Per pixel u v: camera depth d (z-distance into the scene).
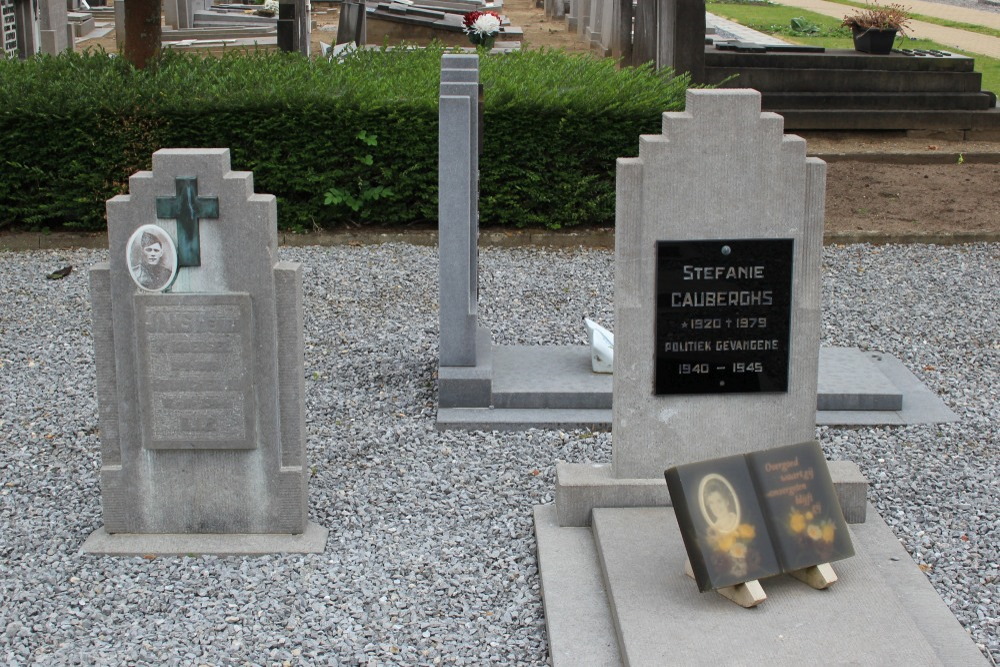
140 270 5.22
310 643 4.78
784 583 4.90
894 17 15.82
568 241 11.55
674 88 11.96
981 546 5.53
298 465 5.54
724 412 5.49
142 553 5.47
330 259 10.80
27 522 5.82
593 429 7.04
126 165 11.26
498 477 6.35
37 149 11.15
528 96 11.38
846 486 5.57
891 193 12.89
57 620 4.94
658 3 14.26
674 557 5.09
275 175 11.36
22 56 17.31
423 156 11.44
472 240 7.52
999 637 4.78
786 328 5.39
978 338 8.80
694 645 4.42
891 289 10.08
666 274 5.30
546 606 4.94
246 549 5.48
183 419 5.40
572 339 8.68
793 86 15.20
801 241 5.31
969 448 6.75
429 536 5.70
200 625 4.90
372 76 12.50
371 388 7.70
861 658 4.34
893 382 7.80
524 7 30.94
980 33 29.62
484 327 8.16
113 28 23.41
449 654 4.73
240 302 5.24
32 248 11.27
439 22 20.50
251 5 25.84
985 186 13.16
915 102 15.13
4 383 7.75
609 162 11.59
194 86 11.53
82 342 8.57
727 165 5.19
